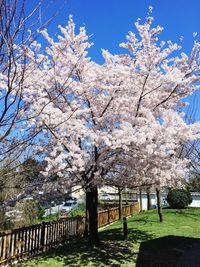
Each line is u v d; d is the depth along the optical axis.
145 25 9.20
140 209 28.34
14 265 9.02
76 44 10.03
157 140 8.56
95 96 9.98
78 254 10.13
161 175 10.12
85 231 14.66
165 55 9.40
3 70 4.30
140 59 9.45
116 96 9.62
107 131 9.59
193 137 8.78
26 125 7.20
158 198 17.22
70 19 10.01
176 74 9.34
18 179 8.73
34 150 8.80
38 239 10.77
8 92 3.97
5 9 3.80
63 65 10.04
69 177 9.78
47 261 9.43
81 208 29.73
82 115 10.27
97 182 9.81
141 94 9.25
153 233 13.82
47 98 8.50
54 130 9.10
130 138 8.26
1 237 8.95
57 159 8.52
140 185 10.92
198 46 9.74
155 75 9.53
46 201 9.27
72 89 9.45
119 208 20.23
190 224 16.38
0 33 3.86
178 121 8.79
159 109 9.97
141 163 9.49
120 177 10.59
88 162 9.43
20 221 13.78
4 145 5.41
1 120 4.02
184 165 9.70
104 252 10.37
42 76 8.79
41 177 9.31
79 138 9.91
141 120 9.01
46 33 9.63
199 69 9.77
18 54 4.89
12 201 7.65
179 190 24.17
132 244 11.64
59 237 12.34
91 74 9.65
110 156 9.67
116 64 10.25
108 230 15.24
